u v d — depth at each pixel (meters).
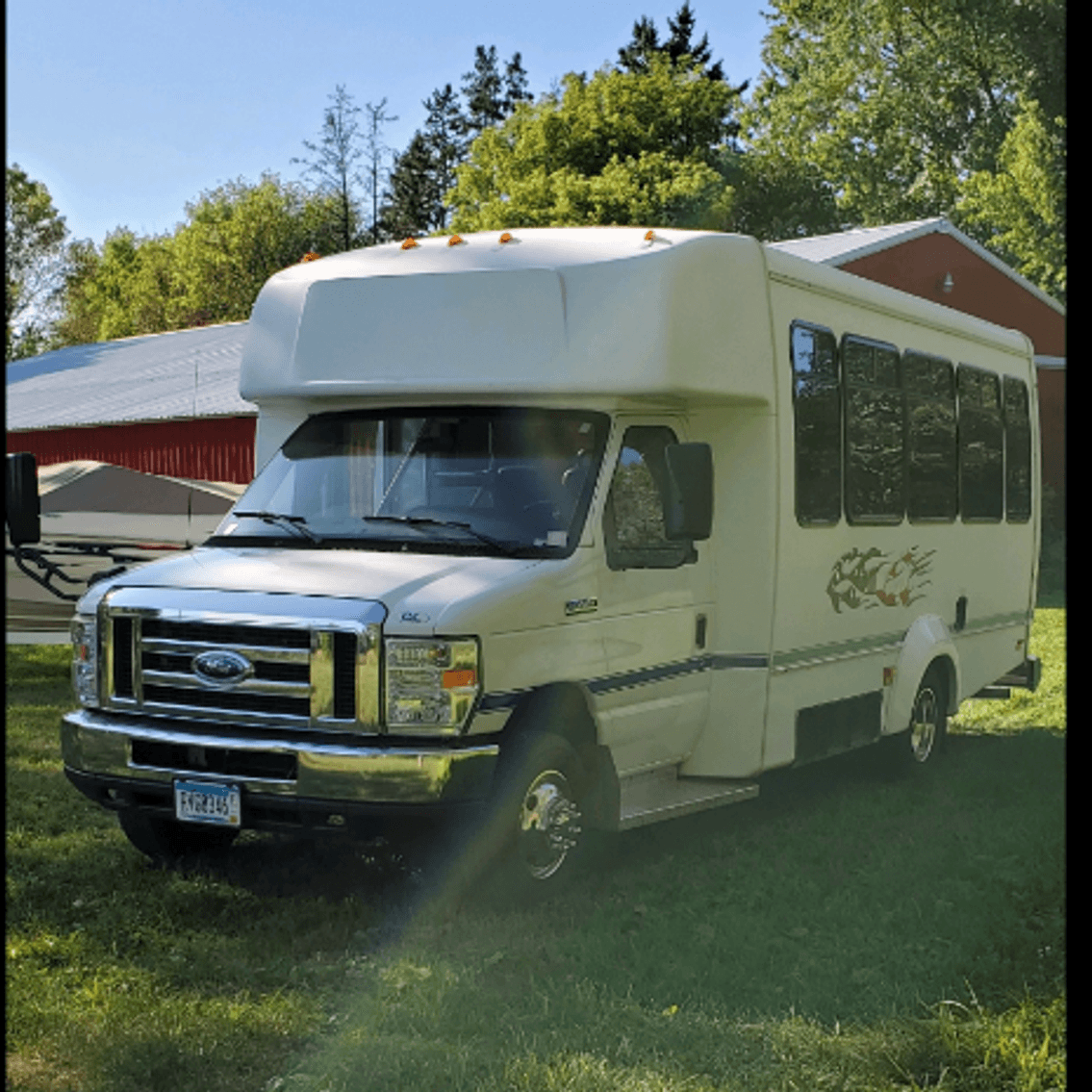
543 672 6.42
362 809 5.92
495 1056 4.67
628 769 7.33
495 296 7.14
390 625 5.98
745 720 7.91
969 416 11.30
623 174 47.38
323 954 5.77
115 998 5.15
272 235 70.19
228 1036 4.82
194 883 6.69
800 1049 4.76
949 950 5.84
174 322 73.56
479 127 78.00
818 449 8.53
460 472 7.00
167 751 6.30
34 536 6.67
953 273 27.38
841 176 49.19
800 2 53.25
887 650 9.65
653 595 7.29
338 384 7.38
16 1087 4.42
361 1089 4.42
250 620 6.12
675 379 7.01
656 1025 4.97
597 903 6.48
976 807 9.00
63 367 36.91
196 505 16.59
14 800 8.54
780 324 8.12
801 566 8.27
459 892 6.16
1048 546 27.25
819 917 6.36
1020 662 12.59
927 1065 4.71
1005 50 43.81
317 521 7.05
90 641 6.56
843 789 9.72
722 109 53.28
